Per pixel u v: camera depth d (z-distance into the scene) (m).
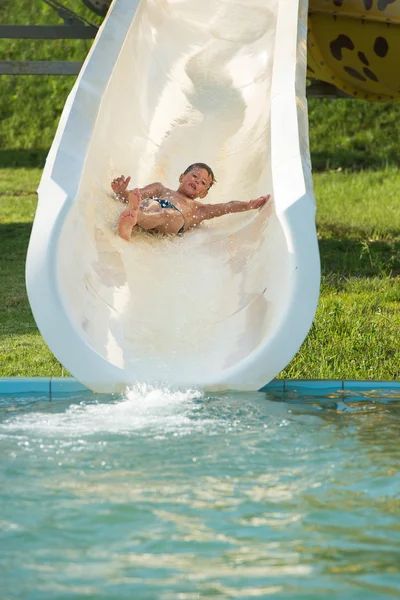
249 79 17.25
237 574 5.55
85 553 5.86
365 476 7.36
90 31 21.08
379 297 16.98
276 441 8.37
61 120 11.72
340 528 6.28
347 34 18.89
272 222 11.68
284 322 9.73
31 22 38.31
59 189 10.02
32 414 9.36
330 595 5.28
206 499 6.83
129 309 11.05
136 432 8.62
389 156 32.88
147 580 5.47
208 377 9.98
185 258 12.48
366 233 22.88
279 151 10.77
